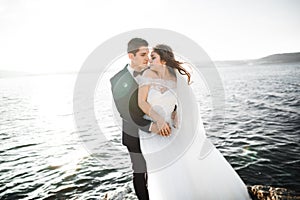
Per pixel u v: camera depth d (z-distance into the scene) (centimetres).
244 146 739
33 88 7012
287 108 1412
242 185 341
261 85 3294
